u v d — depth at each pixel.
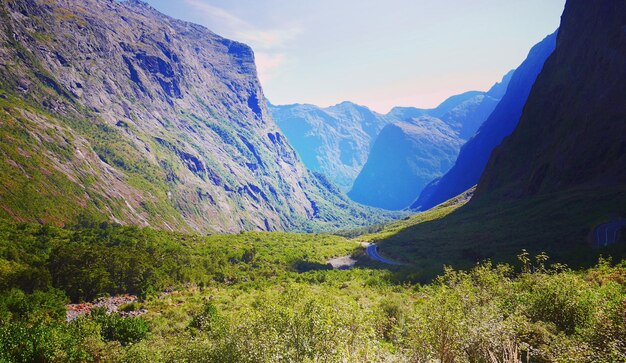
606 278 37.25
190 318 50.78
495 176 192.88
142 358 28.41
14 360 27.17
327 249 170.00
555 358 15.38
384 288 65.75
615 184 115.25
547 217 113.81
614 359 13.85
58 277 71.38
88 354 29.88
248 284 89.12
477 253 98.88
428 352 14.78
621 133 124.75
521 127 194.88
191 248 130.75
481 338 15.30
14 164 182.50
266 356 15.10
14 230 101.62
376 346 14.68
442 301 16.75
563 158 142.12
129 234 123.00
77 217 181.38
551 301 22.70
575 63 169.50
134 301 68.81
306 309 15.99
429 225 184.75
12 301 51.56
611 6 155.38
